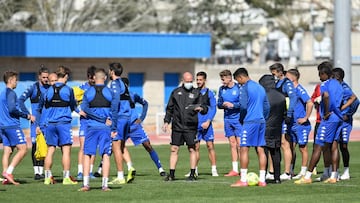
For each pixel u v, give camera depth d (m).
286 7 185.38
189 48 112.50
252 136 37.06
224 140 75.00
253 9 184.25
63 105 38.41
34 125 41.16
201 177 42.97
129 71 111.06
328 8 193.62
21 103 39.41
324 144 39.25
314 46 145.25
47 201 32.34
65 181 38.84
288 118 38.41
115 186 37.75
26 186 37.88
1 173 45.81
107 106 35.31
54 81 38.81
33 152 42.16
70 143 38.81
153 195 34.19
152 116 103.19
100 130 35.31
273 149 38.59
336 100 38.56
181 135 40.09
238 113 43.84
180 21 152.75
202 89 42.69
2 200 32.72
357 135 80.31
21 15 134.00
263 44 183.50
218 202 31.70
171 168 40.56
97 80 35.47
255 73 144.75
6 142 39.03
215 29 165.88
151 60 112.12
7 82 38.84
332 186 37.38
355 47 121.19
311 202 31.69
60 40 106.00
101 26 135.12
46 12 131.50
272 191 35.47
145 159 56.00
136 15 139.25
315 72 108.94
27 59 106.00
